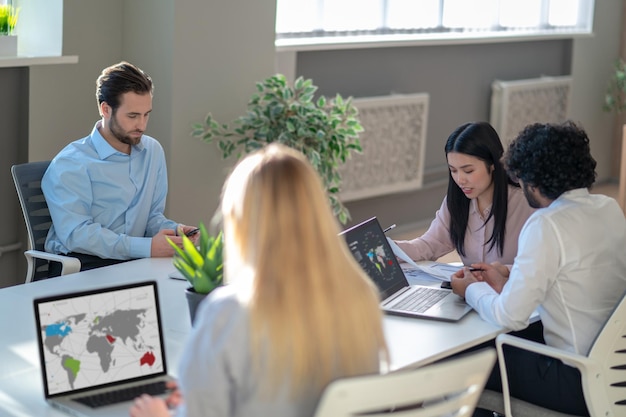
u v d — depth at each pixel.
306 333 1.63
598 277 2.67
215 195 4.96
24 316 2.63
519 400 2.77
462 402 1.84
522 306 2.64
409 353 2.45
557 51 7.90
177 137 4.71
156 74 4.67
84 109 4.61
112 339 2.20
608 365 2.60
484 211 3.33
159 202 3.74
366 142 6.02
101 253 3.40
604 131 8.62
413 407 2.06
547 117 7.70
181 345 2.45
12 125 4.36
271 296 1.63
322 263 1.66
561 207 2.68
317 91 5.86
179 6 4.57
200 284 2.52
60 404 2.07
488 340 2.80
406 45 6.26
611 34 8.40
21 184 3.45
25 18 4.52
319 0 5.80
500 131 7.15
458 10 6.78
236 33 4.88
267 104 4.96
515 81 7.32
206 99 4.80
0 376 2.23
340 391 1.59
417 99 6.32
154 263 3.23
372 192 6.16
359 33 6.09
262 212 1.66
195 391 1.67
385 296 2.91
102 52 4.66
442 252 3.54
